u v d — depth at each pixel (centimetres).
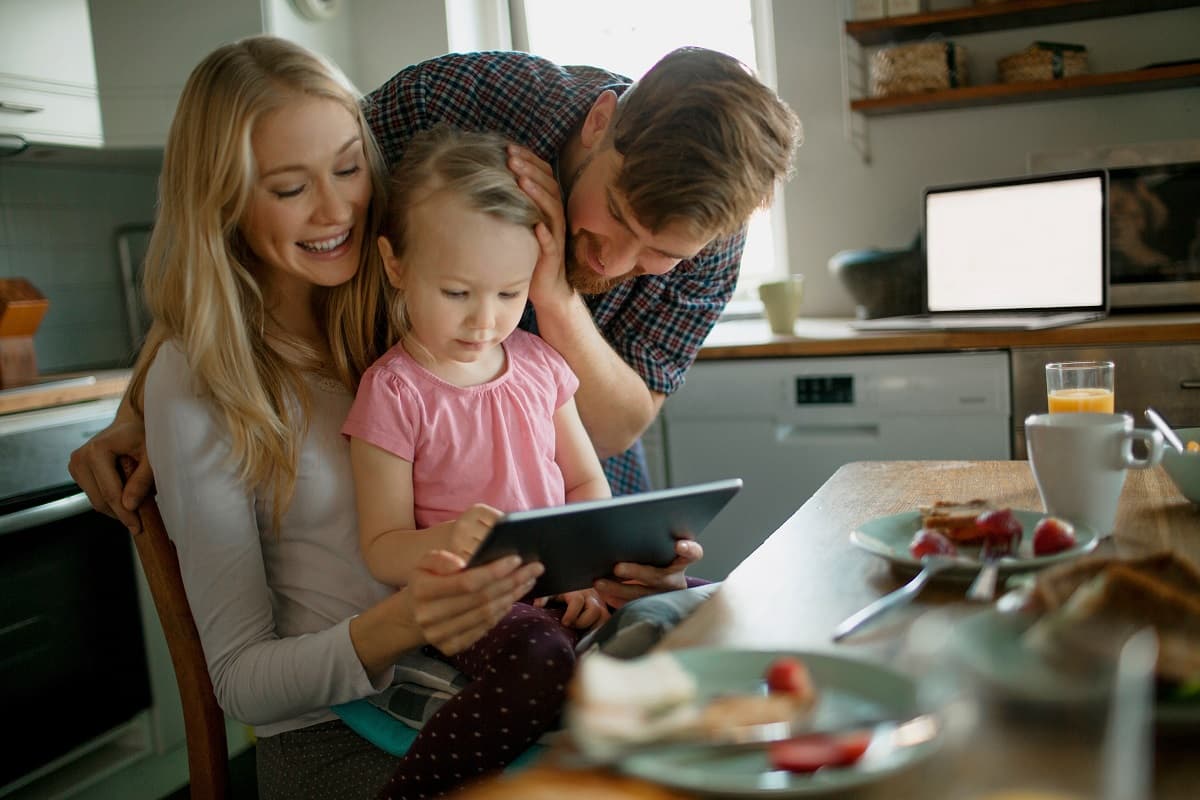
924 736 53
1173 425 216
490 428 127
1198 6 257
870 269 265
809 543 100
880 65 270
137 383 124
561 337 142
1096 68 268
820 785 50
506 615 111
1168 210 233
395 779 102
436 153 122
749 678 65
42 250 287
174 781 231
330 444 122
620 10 323
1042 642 60
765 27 305
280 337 125
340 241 121
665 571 115
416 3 309
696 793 52
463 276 118
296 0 287
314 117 114
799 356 243
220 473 112
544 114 147
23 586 200
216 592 112
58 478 212
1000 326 223
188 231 113
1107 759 54
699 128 108
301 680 106
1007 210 244
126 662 221
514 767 101
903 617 77
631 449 181
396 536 116
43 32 259
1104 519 96
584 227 126
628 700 58
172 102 275
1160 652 56
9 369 238
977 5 257
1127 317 231
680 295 171
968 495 117
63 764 211
